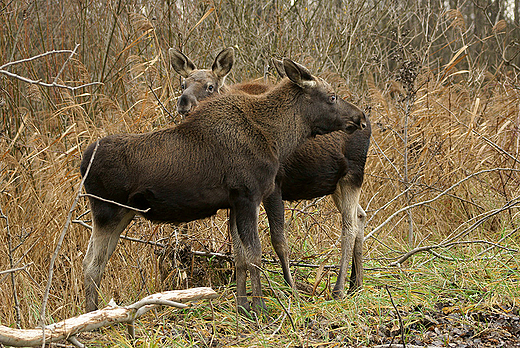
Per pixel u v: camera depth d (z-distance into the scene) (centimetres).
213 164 811
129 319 683
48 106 1389
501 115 1506
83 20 1484
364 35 2017
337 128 927
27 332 607
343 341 778
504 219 1276
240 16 1825
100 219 786
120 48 1488
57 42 1522
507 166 1395
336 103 916
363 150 1027
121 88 1441
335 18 1959
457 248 1189
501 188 1355
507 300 916
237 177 821
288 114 884
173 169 787
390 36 2197
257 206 843
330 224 1254
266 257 1085
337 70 1780
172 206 803
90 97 1353
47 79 1351
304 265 1062
